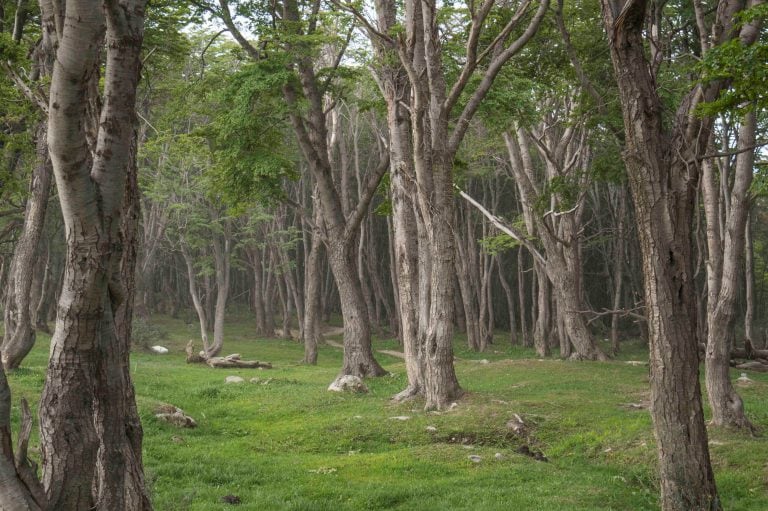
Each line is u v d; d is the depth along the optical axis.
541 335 35.78
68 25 4.52
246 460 12.70
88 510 5.00
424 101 16.19
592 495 10.46
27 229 18.73
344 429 15.06
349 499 10.21
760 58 9.38
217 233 38.97
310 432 15.02
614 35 9.20
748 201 13.95
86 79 4.68
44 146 18.39
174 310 54.78
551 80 21.81
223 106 24.55
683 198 9.10
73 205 4.92
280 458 13.14
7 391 4.39
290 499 10.12
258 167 22.36
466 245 45.53
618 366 24.25
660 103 9.22
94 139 6.59
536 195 29.36
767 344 36.34
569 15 20.27
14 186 17.67
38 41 15.91
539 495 10.43
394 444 14.35
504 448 14.06
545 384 20.61
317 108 24.06
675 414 8.88
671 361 8.92
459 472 12.08
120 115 5.16
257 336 47.97
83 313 5.03
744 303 45.50
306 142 23.58
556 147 30.11
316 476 11.62
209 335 47.19
